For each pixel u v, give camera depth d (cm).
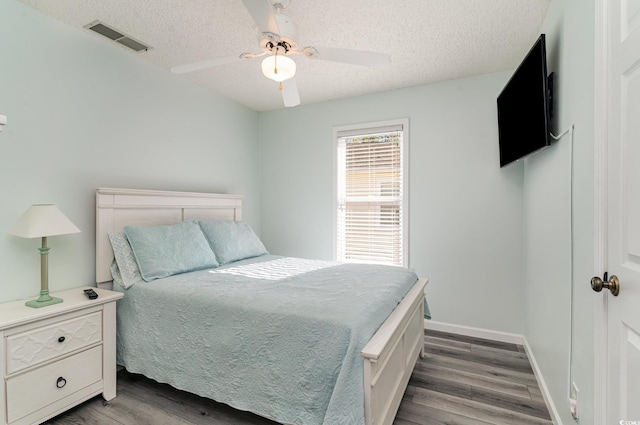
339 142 359
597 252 116
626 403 98
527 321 255
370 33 221
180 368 178
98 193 221
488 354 256
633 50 94
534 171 229
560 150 167
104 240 223
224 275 222
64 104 211
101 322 189
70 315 174
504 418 177
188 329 177
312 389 139
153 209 260
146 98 265
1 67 182
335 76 295
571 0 150
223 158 347
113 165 241
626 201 99
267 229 399
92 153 227
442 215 308
